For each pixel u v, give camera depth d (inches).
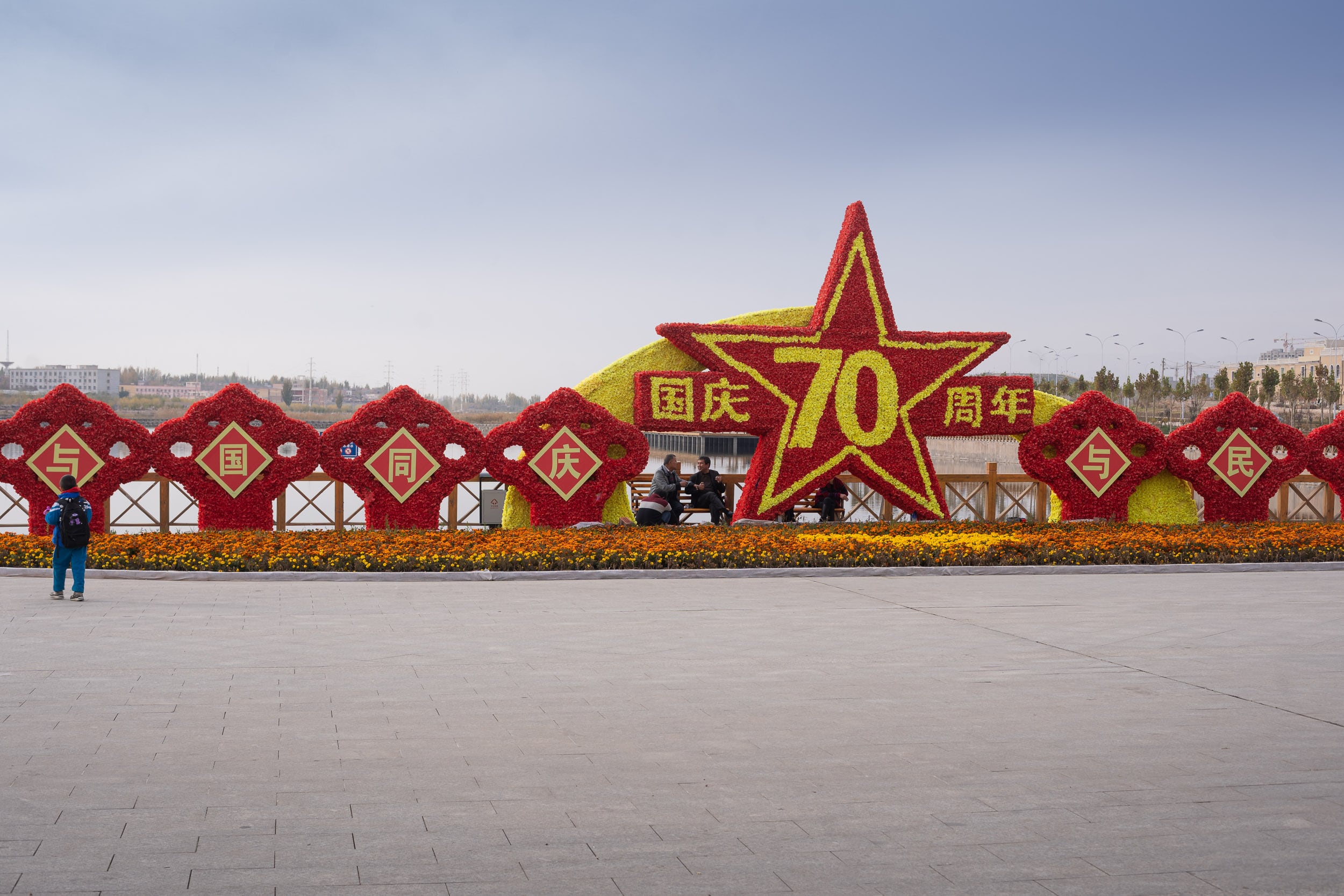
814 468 812.0
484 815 232.1
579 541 644.1
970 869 206.5
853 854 213.3
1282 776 263.0
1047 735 296.0
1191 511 876.6
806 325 841.5
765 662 384.8
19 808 231.9
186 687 337.4
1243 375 3095.5
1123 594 548.7
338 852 211.2
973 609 502.0
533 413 770.2
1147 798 246.7
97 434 717.3
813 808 238.2
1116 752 281.3
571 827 225.9
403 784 251.4
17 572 569.0
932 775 261.9
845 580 591.8
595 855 211.5
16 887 192.1
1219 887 199.5
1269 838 223.1
